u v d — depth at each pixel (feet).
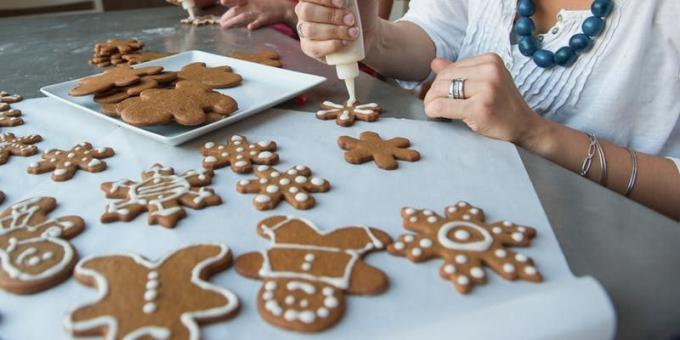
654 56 2.25
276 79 2.46
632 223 1.53
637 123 2.36
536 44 2.48
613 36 2.27
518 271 1.36
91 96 2.30
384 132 2.03
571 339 1.16
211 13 4.12
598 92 2.33
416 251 1.41
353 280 1.34
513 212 1.57
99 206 1.63
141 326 1.24
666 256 1.42
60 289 1.36
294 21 3.73
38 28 3.68
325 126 2.08
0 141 1.97
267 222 1.53
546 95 2.44
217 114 2.08
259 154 1.85
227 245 1.47
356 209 1.60
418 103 2.27
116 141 1.98
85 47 3.13
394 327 1.25
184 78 2.39
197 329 1.24
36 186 1.74
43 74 2.67
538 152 2.01
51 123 2.13
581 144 2.01
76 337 1.24
